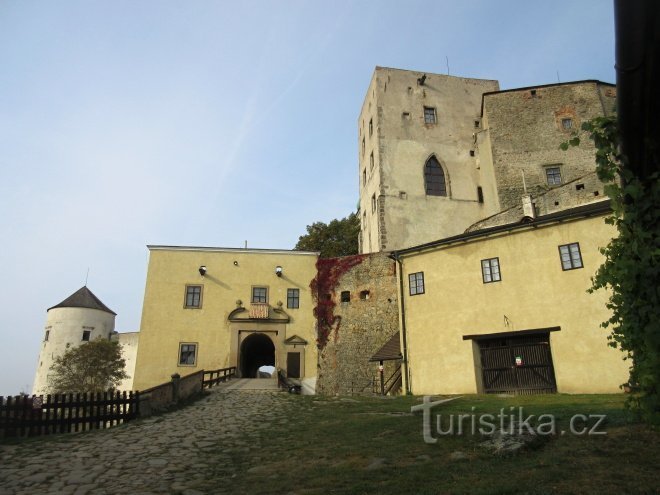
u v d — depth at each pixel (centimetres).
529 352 2122
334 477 856
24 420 1413
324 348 3541
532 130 3978
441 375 2295
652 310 595
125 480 933
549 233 2169
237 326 3634
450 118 4506
